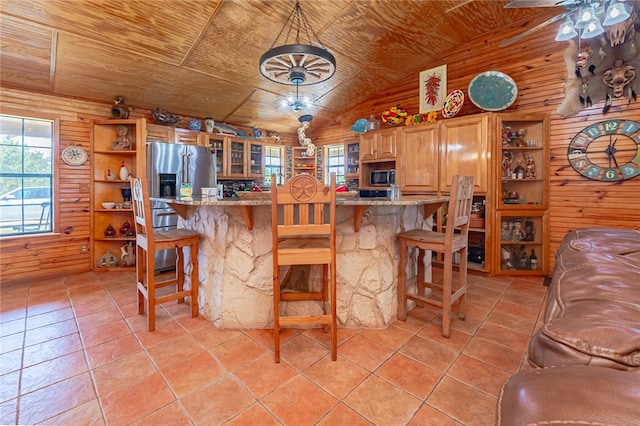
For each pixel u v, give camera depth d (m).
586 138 3.29
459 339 2.17
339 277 2.36
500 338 2.18
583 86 3.29
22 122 3.54
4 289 3.22
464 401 1.55
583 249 1.19
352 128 5.03
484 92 3.74
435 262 4.17
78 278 3.63
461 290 2.39
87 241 3.93
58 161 3.69
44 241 3.63
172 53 3.28
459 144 3.80
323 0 2.92
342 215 2.35
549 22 2.53
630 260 0.99
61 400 1.55
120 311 2.65
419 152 4.16
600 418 0.36
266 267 2.35
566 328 0.59
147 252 2.29
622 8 2.05
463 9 3.37
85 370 1.80
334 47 3.71
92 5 2.54
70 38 2.85
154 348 2.05
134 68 3.43
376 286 2.33
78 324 2.40
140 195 2.37
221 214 2.35
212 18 2.88
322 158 6.03
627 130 3.08
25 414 1.45
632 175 3.07
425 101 4.38
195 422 1.42
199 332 2.28
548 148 3.53
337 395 1.60
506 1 3.30
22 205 3.58
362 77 4.53
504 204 3.64
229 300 2.33
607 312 0.62
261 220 2.33
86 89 3.67
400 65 4.34
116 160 4.10
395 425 1.40
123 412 1.48
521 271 3.66
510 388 0.49
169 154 3.97
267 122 5.54
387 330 2.31
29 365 1.84
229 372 1.79
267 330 2.32
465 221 2.40
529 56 3.61
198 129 4.69
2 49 2.88
